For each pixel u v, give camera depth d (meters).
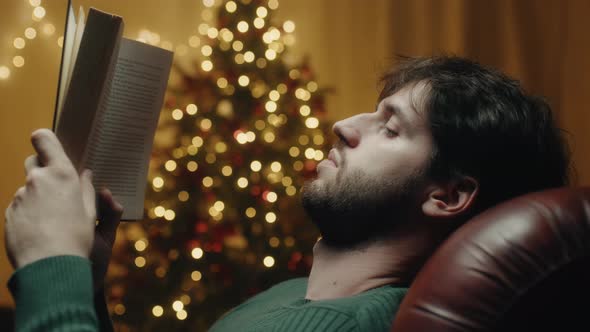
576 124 4.70
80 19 0.99
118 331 3.21
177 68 3.66
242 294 3.32
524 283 0.78
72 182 0.84
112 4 4.46
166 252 3.31
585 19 4.71
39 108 4.21
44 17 4.21
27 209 0.81
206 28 4.19
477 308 0.78
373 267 1.16
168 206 3.35
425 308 0.81
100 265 1.09
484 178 1.15
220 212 3.37
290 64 3.69
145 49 1.13
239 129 3.43
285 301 1.26
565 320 0.77
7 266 3.98
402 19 4.82
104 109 1.01
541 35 4.79
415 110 1.18
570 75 4.73
